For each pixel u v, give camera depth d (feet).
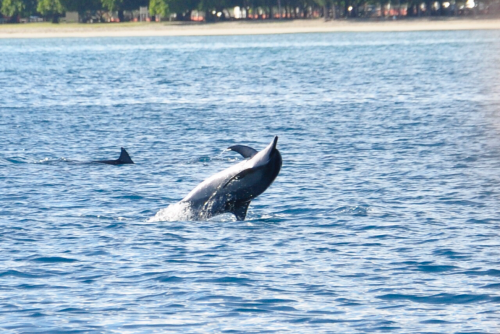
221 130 493.36
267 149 232.73
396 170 342.64
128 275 195.31
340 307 173.37
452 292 181.78
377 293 181.98
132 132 488.44
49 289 185.47
